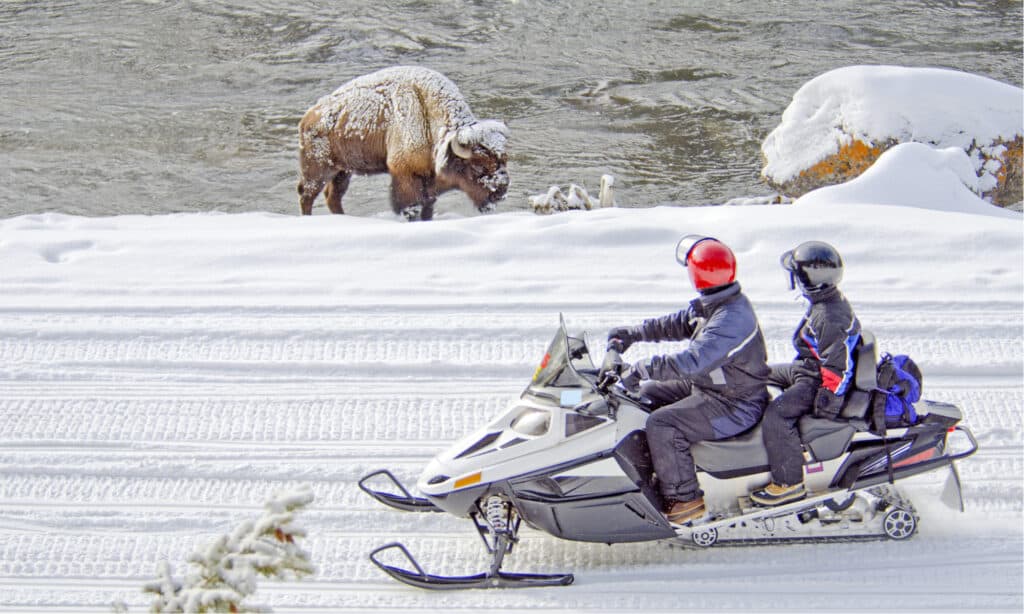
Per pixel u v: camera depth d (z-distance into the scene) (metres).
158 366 15.16
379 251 19.09
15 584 10.84
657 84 45.00
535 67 47.59
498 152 25.08
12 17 55.97
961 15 55.34
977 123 25.64
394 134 26.08
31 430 13.55
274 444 13.32
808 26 53.53
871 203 21.61
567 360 10.55
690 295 17.02
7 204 32.84
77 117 41.59
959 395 14.05
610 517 10.65
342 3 58.41
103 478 12.63
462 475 10.50
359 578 10.88
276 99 43.75
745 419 10.57
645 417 10.78
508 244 19.12
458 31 53.44
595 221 19.98
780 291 16.94
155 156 37.53
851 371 10.45
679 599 10.41
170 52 50.09
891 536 11.10
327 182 28.78
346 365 15.11
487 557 11.24
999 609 10.16
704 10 57.22
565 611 10.27
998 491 12.02
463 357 15.28
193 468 12.80
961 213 20.47
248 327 16.14
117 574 11.02
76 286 17.62
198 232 20.31
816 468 10.74
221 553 6.35
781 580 10.66
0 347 15.55
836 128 26.72
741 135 38.66
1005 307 16.23
